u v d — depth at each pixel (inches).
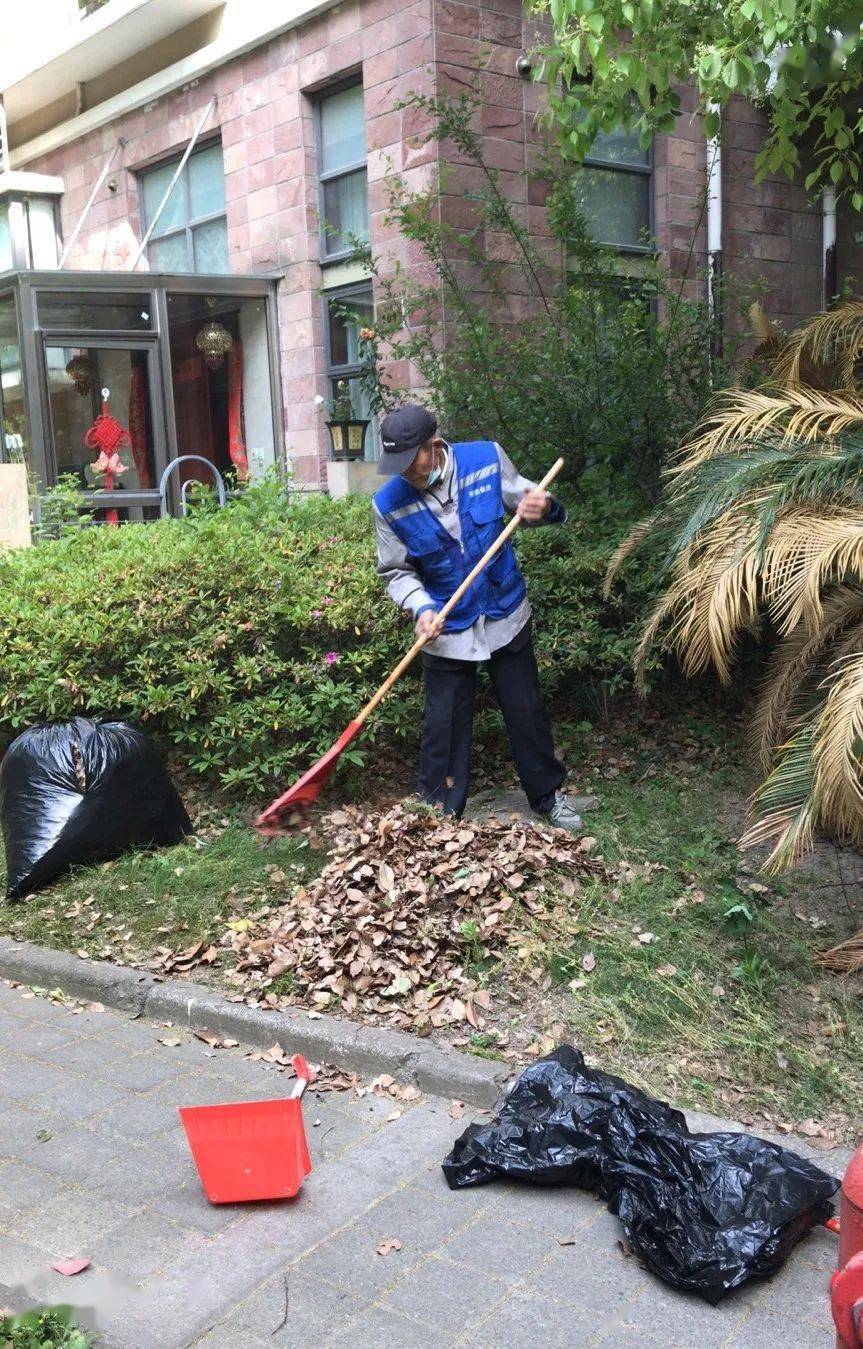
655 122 244.1
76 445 434.3
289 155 424.2
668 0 213.5
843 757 143.6
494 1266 108.0
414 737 236.8
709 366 281.3
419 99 323.9
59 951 177.0
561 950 160.9
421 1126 131.8
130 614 222.4
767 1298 103.1
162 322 436.5
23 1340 98.4
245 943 172.2
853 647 180.1
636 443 273.7
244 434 456.4
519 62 370.3
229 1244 112.3
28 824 197.0
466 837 174.4
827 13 206.4
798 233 446.0
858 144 411.8
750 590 169.0
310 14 400.2
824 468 174.7
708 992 151.6
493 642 194.2
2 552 269.7
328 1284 106.2
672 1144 114.6
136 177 513.7
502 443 286.8
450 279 315.3
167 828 208.4
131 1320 102.2
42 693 218.4
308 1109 136.5
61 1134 132.3
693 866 186.9
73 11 513.7
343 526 274.7
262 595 225.1
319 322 429.1
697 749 241.9
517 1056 140.2
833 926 168.4
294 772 229.5
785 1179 109.4
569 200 299.0
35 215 547.2
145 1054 151.1
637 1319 100.8
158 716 228.5
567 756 242.5
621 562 220.4
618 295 298.7
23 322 420.5
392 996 154.6
